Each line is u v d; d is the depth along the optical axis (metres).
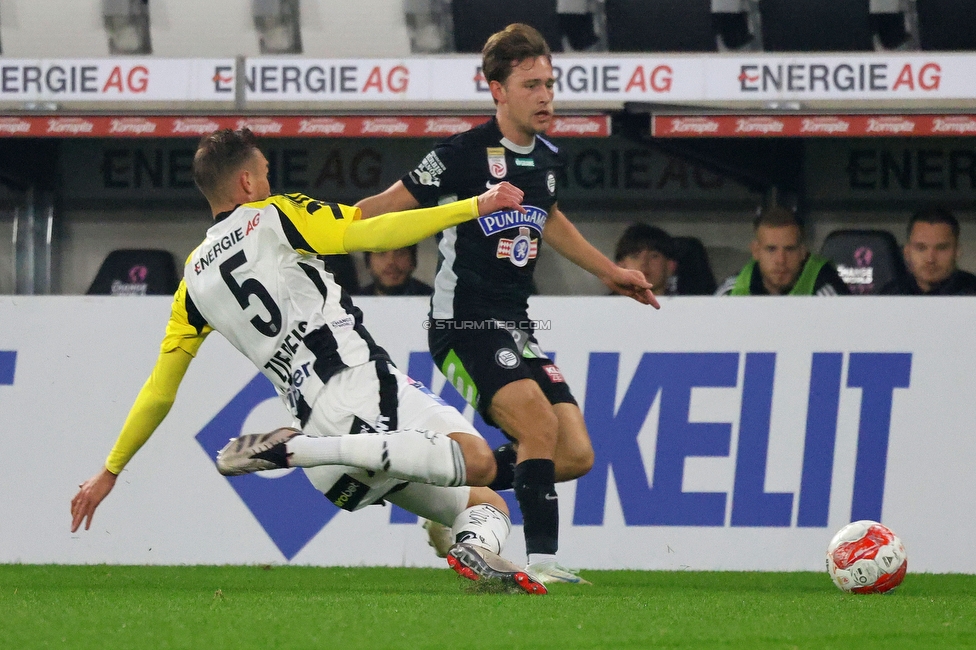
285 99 22.19
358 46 24.23
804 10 23.84
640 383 17.25
